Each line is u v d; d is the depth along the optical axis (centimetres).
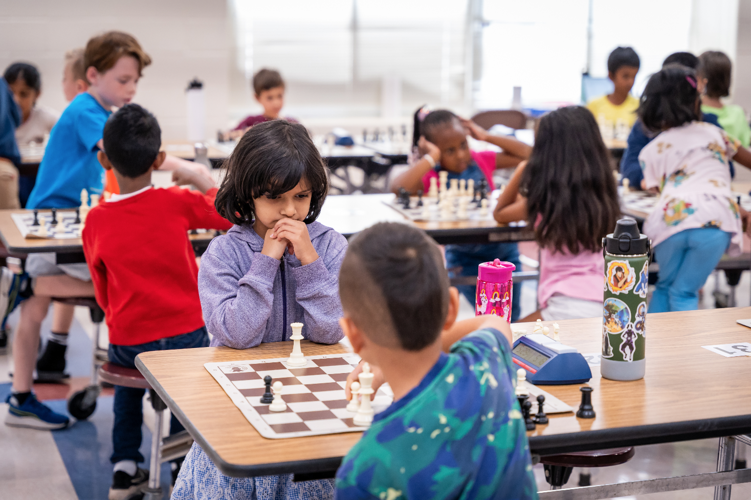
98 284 241
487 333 108
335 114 895
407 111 918
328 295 164
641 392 138
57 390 349
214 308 163
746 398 135
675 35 862
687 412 128
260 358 156
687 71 296
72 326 439
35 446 292
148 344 237
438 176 386
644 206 333
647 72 880
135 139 237
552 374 141
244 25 840
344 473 97
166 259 237
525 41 911
